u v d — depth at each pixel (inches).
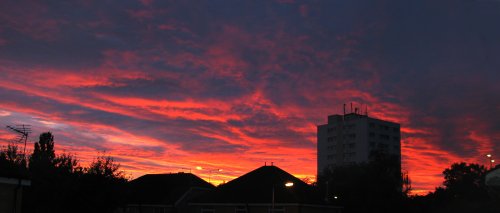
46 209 1400.1
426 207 2787.9
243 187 2123.5
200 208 2105.1
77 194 1438.2
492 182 2383.1
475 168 3619.6
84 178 1461.6
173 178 2778.1
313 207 1973.4
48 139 1962.4
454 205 2787.9
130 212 2539.4
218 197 2095.2
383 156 2719.0
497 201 2381.9
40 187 1373.0
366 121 6919.3
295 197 1945.1
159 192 2620.6
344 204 2511.1
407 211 2662.4
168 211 2469.2
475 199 2815.0
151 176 2866.6
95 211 1465.3
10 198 954.1
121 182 1549.0
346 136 7096.5
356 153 6934.1
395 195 2605.8
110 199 1501.0
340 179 2709.2
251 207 1983.3
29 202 1355.8
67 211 1434.5
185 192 2564.0
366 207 2497.5
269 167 2268.7
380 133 7052.2
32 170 1381.6
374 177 2591.0
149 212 2506.2
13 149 1397.6
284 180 2129.7
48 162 1429.6
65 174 1444.4
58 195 1393.9
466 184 3363.7
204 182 2792.8
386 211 2518.5
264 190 2048.5
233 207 2023.9
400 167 2746.1
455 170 3686.0
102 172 1507.1
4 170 959.6
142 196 2588.6
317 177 2807.6
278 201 1936.5
